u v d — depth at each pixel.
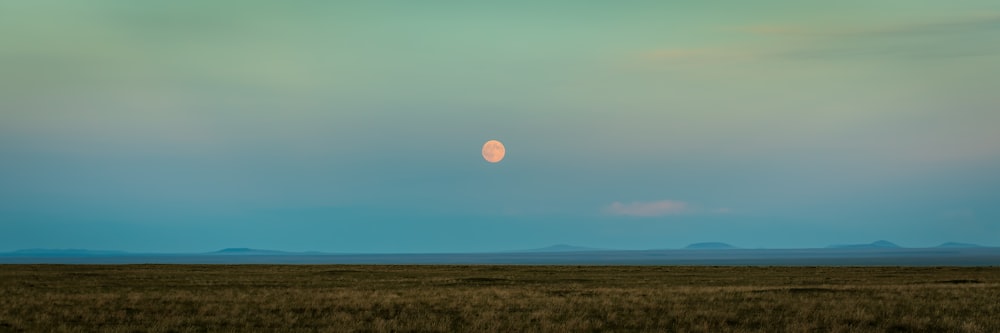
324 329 26.05
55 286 49.22
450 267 95.00
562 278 64.81
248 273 71.44
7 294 40.00
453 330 26.00
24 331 25.30
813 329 26.08
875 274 70.56
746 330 25.78
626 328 26.92
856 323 27.81
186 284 52.50
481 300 37.25
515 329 26.28
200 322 28.19
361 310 32.72
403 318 29.28
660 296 39.16
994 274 69.44
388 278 64.12
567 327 26.42
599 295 40.41
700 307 33.28
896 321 27.86
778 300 36.66
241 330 26.02
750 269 83.88
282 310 32.31
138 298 37.62
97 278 59.72
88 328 26.34
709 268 86.25
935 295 39.28
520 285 54.09
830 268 84.69
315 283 55.09
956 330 25.91
